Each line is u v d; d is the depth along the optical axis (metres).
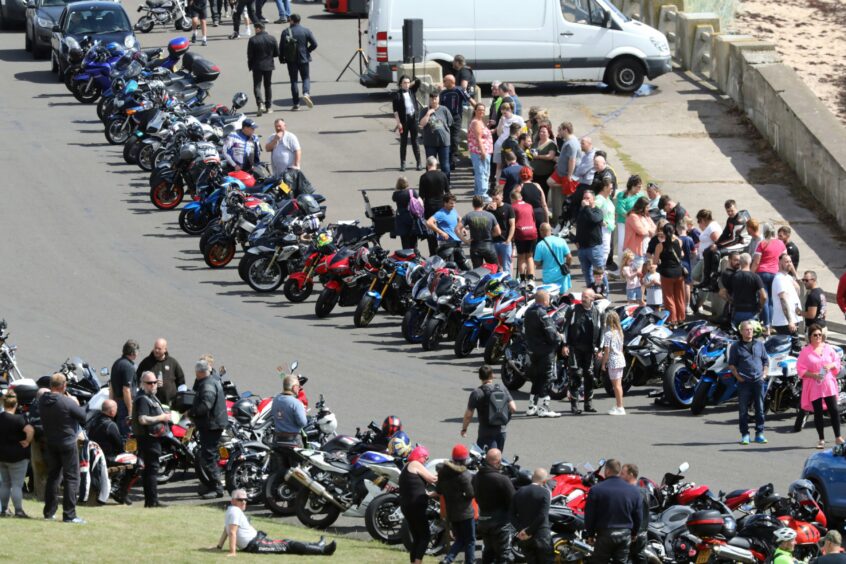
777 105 131.38
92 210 116.50
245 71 159.12
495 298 85.75
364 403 77.81
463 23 142.88
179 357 85.12
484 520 55.28
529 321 77.50
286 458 63.75
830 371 72.75
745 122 140.00
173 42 142.88
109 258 105.56
